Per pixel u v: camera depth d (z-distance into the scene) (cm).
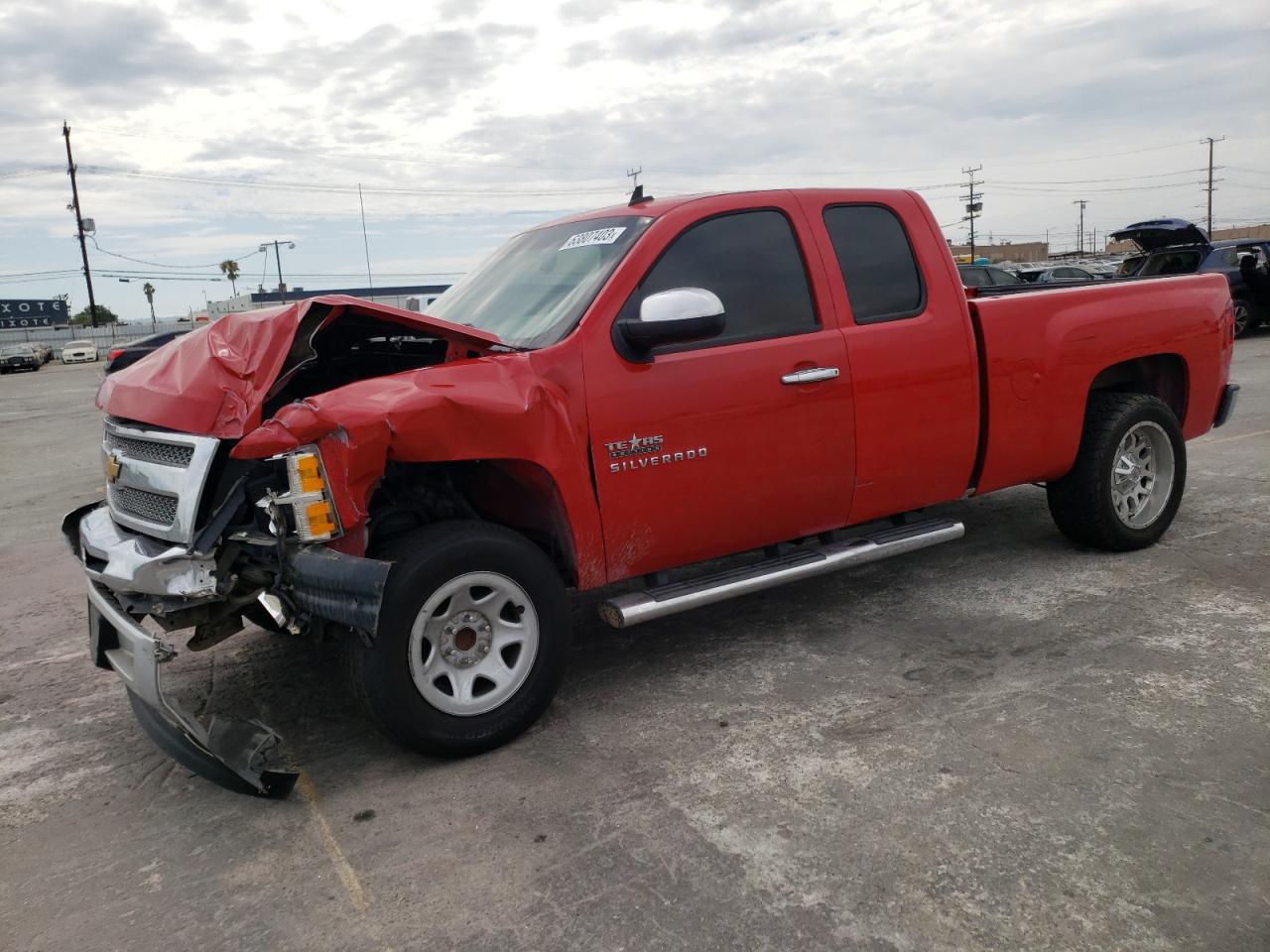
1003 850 257
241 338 317
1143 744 310
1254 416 898
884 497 416
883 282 413
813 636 422
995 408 438
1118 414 480
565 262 388
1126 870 246
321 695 388
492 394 312
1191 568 478
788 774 304
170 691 398
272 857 278
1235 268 1578
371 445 291
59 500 903
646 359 349
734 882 251
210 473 302
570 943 232
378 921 245
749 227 386
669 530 360
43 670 444
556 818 288
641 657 409
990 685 360
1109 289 486
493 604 326
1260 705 332
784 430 378
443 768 323
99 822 305
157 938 245
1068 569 488
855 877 250
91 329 6575
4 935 250
